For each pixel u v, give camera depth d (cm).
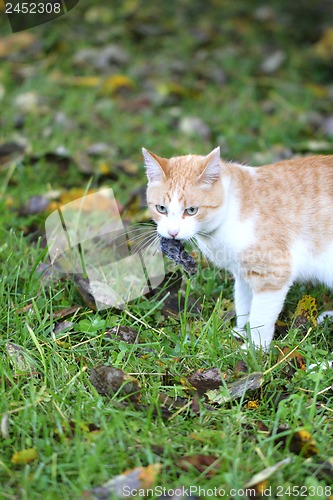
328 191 470
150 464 340
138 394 394
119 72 901
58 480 341
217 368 418
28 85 842
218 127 785
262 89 883
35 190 645
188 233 453
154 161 458
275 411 395
